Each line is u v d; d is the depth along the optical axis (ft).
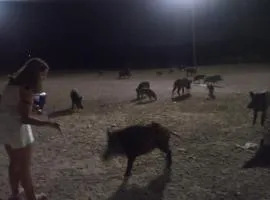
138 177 22.18
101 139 31.07
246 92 60.03
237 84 73.46
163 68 137.18
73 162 25.40
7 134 16.56
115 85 81.82
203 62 150.20
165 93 63.05
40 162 25.52
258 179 21.22
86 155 26.89
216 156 25.43
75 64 161.27
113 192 20.24
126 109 47.88
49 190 20.67
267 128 32.76
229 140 29.35
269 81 77.66
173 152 26.58
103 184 21.33
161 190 20.29
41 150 28.37
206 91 63.41
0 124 16.53
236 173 22.24
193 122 36.70
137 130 21.81
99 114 45.16
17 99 16.33
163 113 43.04
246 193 19.49
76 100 49.78
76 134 33.24
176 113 42.63
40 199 19.04
